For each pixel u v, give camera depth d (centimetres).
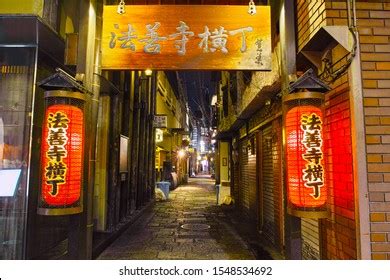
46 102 439
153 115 1984
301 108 419
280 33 514
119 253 805
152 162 1981
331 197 484
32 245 575
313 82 424
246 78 981
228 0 770
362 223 400
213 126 2691
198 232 1058
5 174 557
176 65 523
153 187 1986
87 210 504
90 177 551
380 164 413
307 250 584
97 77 594
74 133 439
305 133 414
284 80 489
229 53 521
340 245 453
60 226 696
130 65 525
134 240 946
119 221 1116
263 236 990
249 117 1214
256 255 783
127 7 534
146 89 1764
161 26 530
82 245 487
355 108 417
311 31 514
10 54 592
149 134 1902
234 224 1203
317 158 410
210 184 3803
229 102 1503
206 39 525
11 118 577
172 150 3111
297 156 416
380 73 432
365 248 396
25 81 586
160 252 814
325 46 492
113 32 532
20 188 561
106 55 527
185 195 2367
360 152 411
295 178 417
